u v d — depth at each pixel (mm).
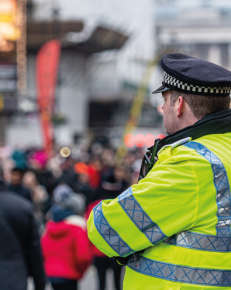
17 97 30234
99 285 7738
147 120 52875
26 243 4070
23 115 39656
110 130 63156
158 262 1947
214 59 96000
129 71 67125
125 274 2105
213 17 97750
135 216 1923
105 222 1988
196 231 1894
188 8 98375
